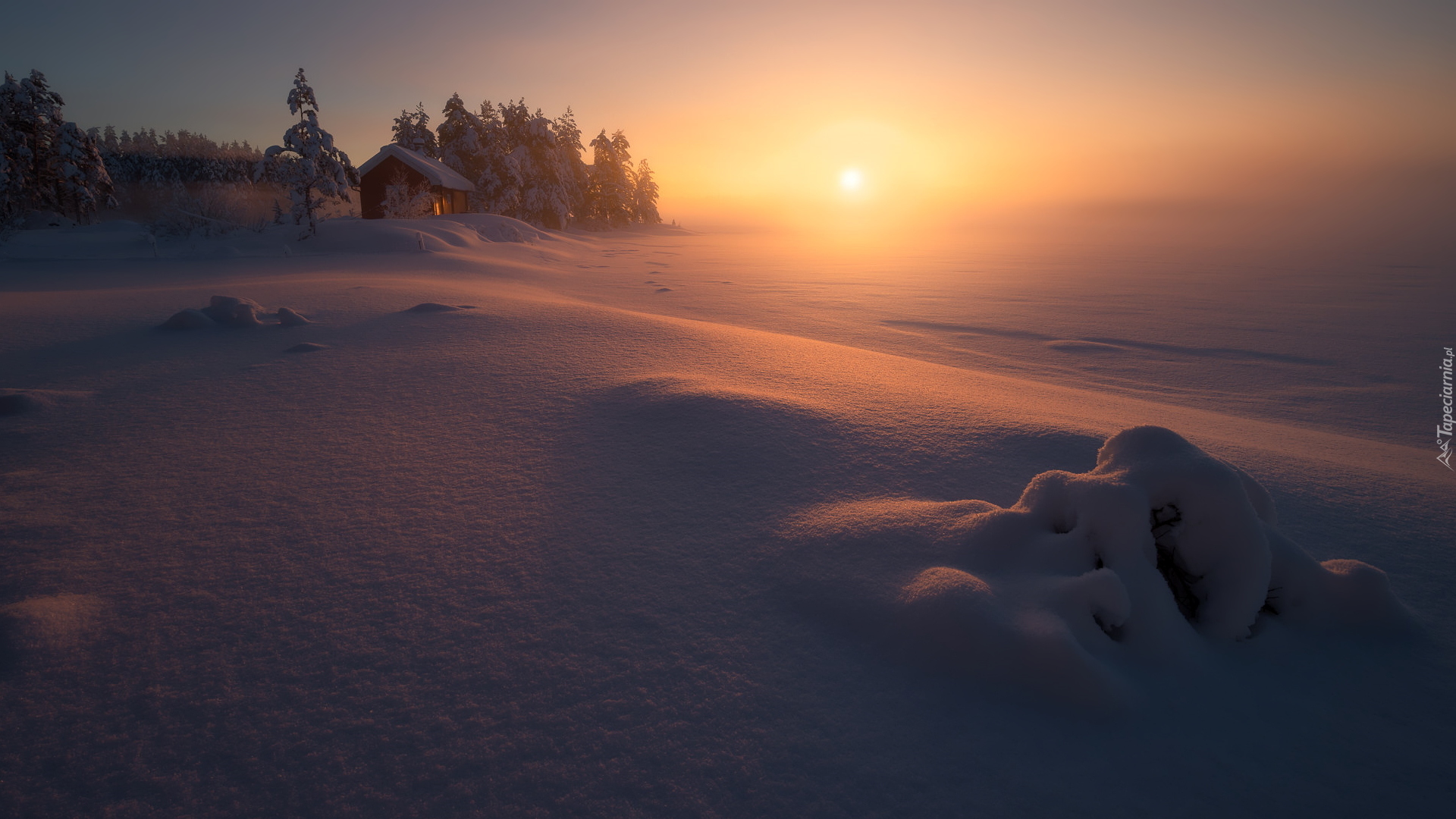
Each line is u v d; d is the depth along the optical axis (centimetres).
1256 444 639
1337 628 289
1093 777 213
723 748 222
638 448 488
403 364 734
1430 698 251
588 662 262
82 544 347
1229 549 275
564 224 6494
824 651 270
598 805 201
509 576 324
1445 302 3309
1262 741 228
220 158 10056
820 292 2861
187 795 203
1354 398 1348
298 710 236
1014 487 427
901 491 415
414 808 199
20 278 1842
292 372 698
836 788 207
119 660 260
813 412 552
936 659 260
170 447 488
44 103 4809
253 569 328
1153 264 5997
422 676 254
